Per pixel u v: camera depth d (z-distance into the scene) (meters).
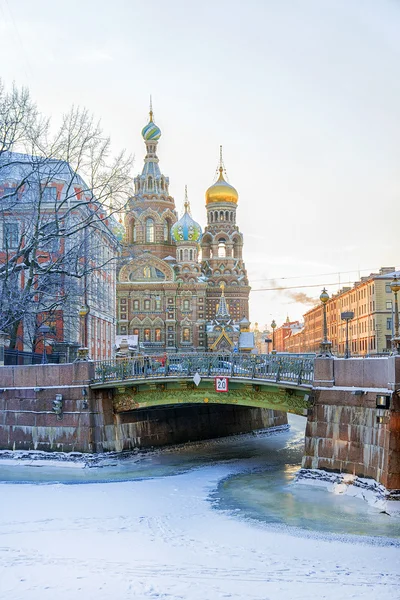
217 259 155.50
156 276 140.00
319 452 32.03
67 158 50.47
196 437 47.12
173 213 147.62
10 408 41.69
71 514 27.03
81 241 51.88
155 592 15.96
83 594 15.77
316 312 181.00
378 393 28.22
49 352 63.81
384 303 114.56
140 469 38.09
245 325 150.75
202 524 25.31
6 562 18.77
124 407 40.38
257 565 19.14
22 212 57.12
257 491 31.50
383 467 27.39
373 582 17.47
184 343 138.12
